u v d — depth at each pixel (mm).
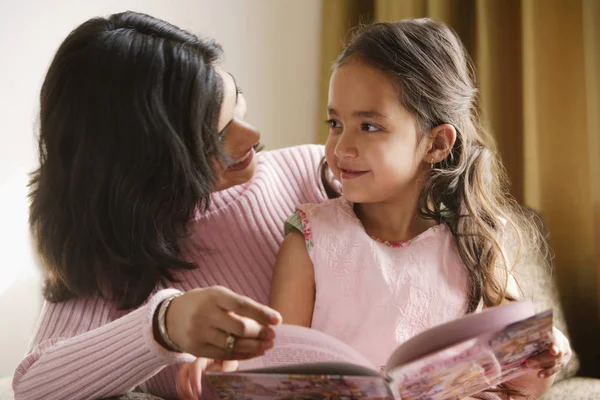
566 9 1691
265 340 772
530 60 1704
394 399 710
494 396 1064
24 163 1646
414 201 1127
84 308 1037
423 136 1093
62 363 908
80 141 987
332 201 1161
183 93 995
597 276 1702
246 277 1147
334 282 1087
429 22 1159
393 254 1102
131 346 858
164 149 986
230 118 1063
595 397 1385
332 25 2004
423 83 1077
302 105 2045
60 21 1668
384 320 1064
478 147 1173
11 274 1643
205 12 1846
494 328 750
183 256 1081
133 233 998
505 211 1358
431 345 745
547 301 1460
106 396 909
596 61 1635
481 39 1771
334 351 775
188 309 793
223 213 1150
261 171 1236
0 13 1593
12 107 1625
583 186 1717
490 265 1115
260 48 1947
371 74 1052
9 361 1647
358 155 1051
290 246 1132
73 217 1006
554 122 1717
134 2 1748
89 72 982
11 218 1639
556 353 839
